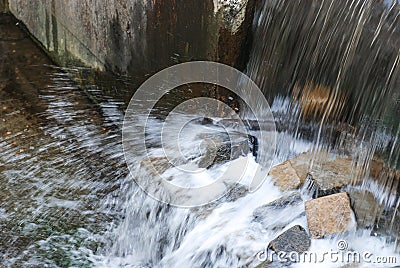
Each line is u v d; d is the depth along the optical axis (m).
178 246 2.03
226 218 2.01
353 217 1.95
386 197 1.95
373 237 1.93
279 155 2.21
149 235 2.12
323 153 2.12
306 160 2.12
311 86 2.14
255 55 2.22
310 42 2.13
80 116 2.65
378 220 1.94
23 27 3.20
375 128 2.00
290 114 2.21
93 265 2.11
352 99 2.06
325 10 2.08
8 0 3.27
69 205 2.27
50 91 2.81
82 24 2.72
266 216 1.99
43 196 2.30
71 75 2.87
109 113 2.63
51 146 2.51
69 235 2.19
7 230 2.20
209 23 2.16
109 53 2.61
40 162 2.44
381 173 1.97
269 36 2.20
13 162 2.44
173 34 2.30
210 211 2.03
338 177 2.03
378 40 1.97
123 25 2.49
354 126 2.06
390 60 1.95
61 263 2.11
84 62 2.77
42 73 2.93
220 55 2.19
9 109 2.70
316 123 2.15
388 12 1.95
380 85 1.98
